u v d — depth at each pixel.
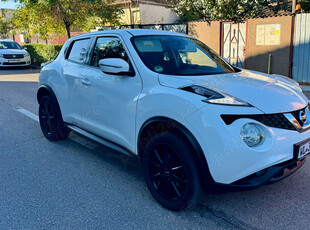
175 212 2.83
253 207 2.91
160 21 21.19
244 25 10.81
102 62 3.13
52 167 3.91
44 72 4.75
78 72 3.94
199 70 3.32
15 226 2.67
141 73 3.08
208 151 2.42
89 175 3.67
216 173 2.44
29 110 7.05
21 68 17.91
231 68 3.69
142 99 2.93
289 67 9.99
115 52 3.49
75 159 4.17
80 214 2.84
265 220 2.70
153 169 2.96
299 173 3.62
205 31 11.91
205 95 2.54
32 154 4.36
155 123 2.86
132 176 3.64
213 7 11.66
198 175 2.54
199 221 2.70
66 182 3.49
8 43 17.98
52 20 15.82
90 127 3.80
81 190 3.30
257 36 10.54
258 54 10.66
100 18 17.36
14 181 3.53
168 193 2.83
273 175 2.47
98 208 2.94
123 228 2.62
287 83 3.25
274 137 2.47
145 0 19.77
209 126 2.40
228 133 2.37
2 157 4.26
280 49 10.08
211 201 3.02
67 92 4.16
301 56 9.69
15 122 6.07
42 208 2.95
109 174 3.70
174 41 3.68
